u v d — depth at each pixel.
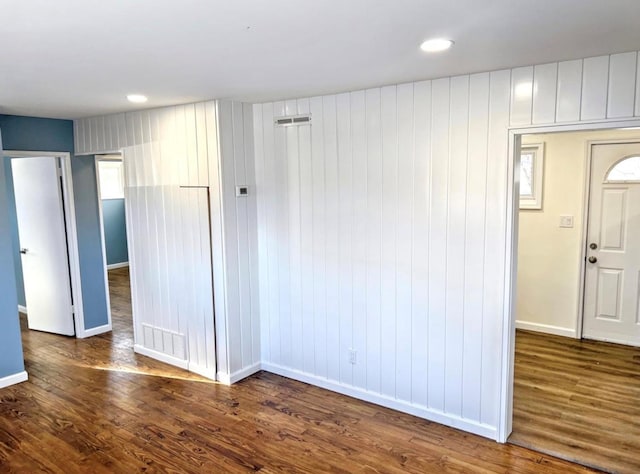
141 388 4.02
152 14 1.74
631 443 3.09
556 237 5.00
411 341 3.46
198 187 4.02
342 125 3.57
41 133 4.87
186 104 3.96
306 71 2.79
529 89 2.80
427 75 2.98
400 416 3.51
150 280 4.60
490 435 3.19
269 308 4.24
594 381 4.01
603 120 2.61
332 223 3.73
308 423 3.42
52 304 5.43
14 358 4.12
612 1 1.70
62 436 3.27
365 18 1.85
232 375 4.09
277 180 3.99
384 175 3.42
